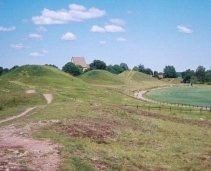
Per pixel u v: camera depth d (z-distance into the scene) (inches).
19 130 1050.1
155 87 7096.5
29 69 5364.2
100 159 812.6
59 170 645.3
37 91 3127.5
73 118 1430.9
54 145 857.5
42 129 1085.1
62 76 5216.5
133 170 775.7
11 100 2209.6
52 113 1525.6
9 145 836.0
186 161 995.3
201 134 1598.2
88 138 1106.7
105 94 3944.4
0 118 1491.1
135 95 4724.4
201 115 2541.8
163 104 3408.0
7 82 3427.7
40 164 672.4
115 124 1526.8
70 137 1039.0
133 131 1445.6
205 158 1059.9
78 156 774.5
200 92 6048.2
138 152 1032.2
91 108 1878.7
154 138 1352.1
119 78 7760.8
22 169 620.4
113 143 1116.5
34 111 1680.6
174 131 1614.2
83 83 5113.2
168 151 1128.2
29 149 793.6
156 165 893.2
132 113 2113.7
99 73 7544.3
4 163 649.0
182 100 4360.2
